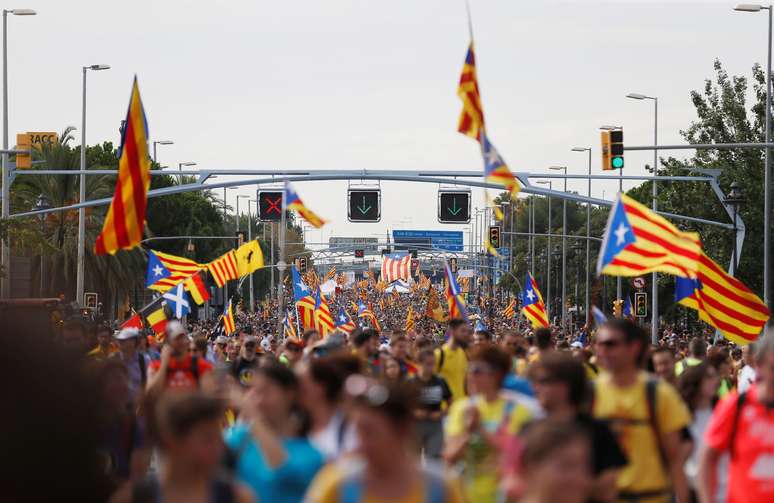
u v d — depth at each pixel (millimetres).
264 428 17438
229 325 87062
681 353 54000
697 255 29812
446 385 31875
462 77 31953
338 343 33188
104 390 8023
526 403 18656
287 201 34594
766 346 16828
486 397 18750
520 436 11219
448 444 18703
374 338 35844
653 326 114500
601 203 84188
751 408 16984
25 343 7570
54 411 7586
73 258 139625
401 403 12516
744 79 114125
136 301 159875
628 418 17766
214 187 85562
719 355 34250
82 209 113312
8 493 7504
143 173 35688
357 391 12586
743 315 38844
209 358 43469
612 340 17859
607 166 68188
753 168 112375
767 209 86625
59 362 7676
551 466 9719
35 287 145750
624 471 17641
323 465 17344
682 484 17891
